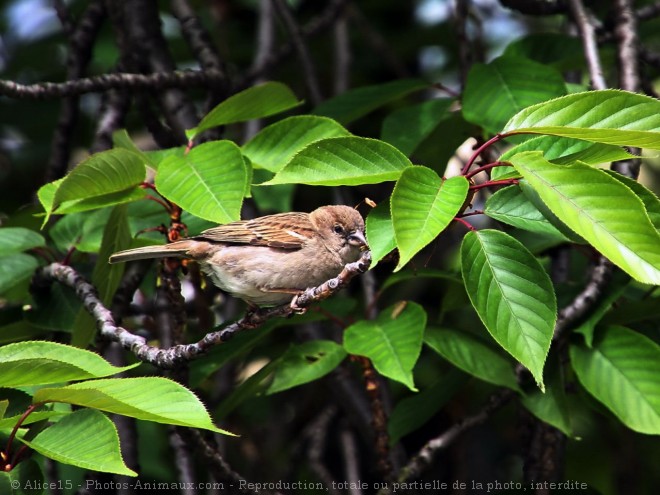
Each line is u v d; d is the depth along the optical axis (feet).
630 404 32.07
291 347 33.78
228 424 47.09
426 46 54.85
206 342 25.94
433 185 22.76
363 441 46.96
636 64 38.58
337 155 24.16
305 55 48.06
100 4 45.62
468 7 46.47
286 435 48.34
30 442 23.06
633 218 20.65
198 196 27.12
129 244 32.45
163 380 23.08
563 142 25.75
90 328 31.96
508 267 25.25
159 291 35.91
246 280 31.53
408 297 47.60
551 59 40.60
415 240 21.42
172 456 42.91
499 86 34.76
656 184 54.49
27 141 53.47
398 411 35.55
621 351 33.19
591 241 20.56
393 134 36.32
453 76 55.72
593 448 44.78
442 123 38.63
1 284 34.81
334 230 32.42
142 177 29.48
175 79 37.88
